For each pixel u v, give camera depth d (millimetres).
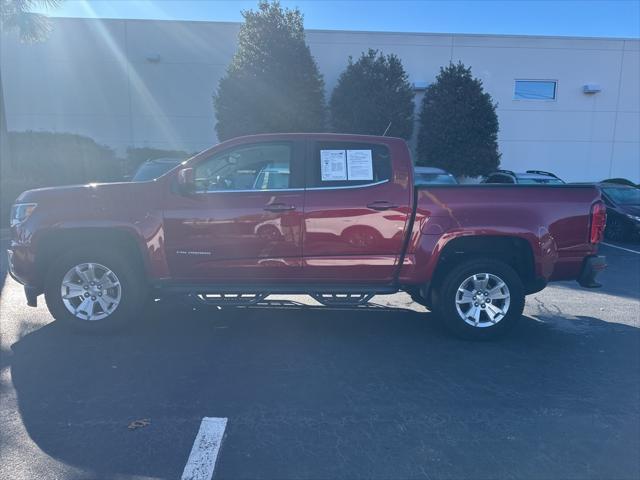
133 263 5910
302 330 6234
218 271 5715
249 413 4203
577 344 5926
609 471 3535
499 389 4723
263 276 5750
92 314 5859
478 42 22406
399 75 20672
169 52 22422
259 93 19281
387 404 4398
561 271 5934
